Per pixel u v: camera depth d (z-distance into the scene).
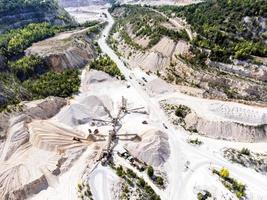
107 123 92.00
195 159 77.44
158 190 68.38
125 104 100.31
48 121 90.69
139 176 71.69
